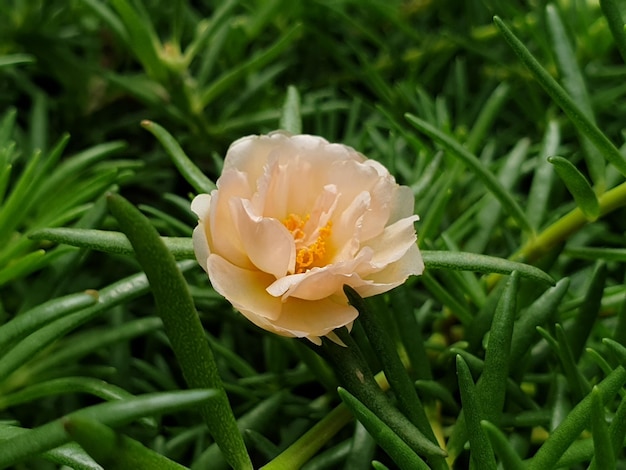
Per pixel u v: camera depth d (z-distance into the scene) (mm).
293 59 194
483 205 138
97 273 151
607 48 167
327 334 89
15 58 142
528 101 186
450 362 111
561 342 98
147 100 166
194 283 129
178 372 145
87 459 82
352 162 96
